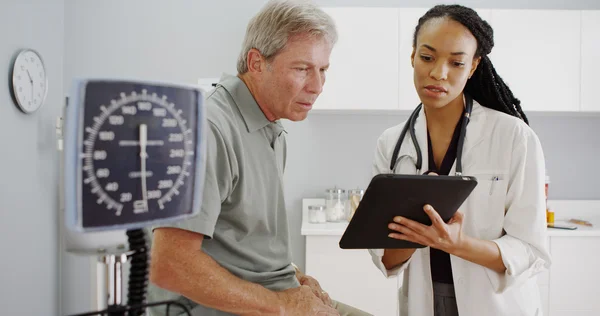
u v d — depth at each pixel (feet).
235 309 2.90
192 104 1.55
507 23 9.18
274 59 3.12
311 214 9.60
